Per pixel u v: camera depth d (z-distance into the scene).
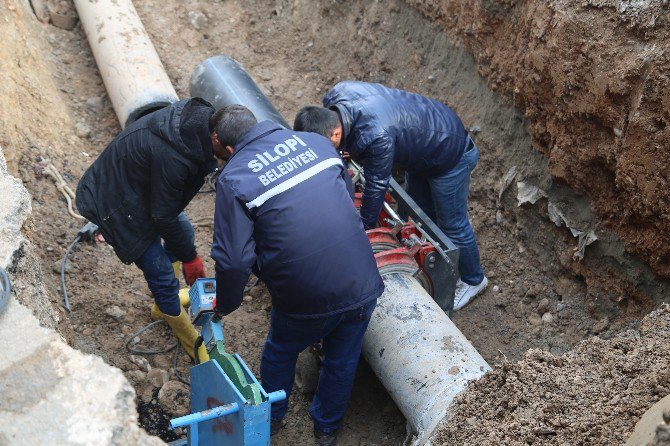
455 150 4.38
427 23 5.95
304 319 3.49
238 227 3.22
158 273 4.10
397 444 4.11
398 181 5.42
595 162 4.43
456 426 3.31
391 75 6.24
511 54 5.00
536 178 4.98
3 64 5.34
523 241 5.14
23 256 2.94
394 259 4.05
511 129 5.19
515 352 4.69
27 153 5.25
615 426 2.83
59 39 6.46
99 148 5.83
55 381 2.33
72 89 6.15
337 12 6.73
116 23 6.12
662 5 3.90
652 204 4.04
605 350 3.34
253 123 3.46
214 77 5.84
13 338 2.46
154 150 3.61
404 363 3.77
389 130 4.05
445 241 4.29
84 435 2.20
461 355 3.75
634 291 4.38
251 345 4.68
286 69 6.78
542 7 4.58
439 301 4.43
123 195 3.84
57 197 5.20
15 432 2.19
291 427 4.29
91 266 4.87
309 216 3.29
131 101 5.68
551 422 3.00
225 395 3.08
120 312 4.63
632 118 4.03
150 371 4.38
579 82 4.37
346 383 3.82
